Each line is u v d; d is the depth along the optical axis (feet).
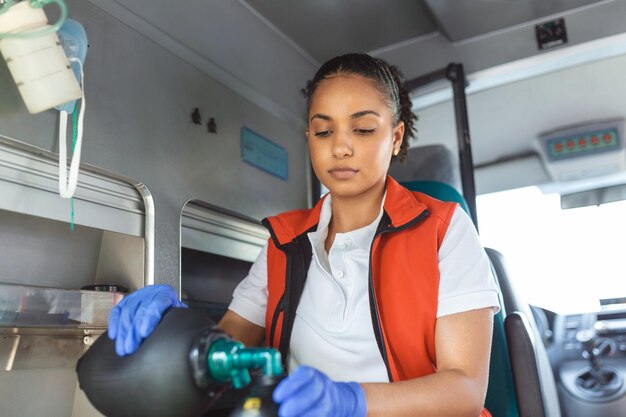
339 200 4.31
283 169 8.52
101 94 5.39
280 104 8.71
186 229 6.53
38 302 4.40
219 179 6.98
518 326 5.25
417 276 3.80
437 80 9.18
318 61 10.11
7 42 3.89
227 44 7.61
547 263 8.46
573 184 8.60
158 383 2.51
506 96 9.15
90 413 5.11
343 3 8.63
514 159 8.98
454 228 4.01
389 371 3.71
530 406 5.05
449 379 3.14
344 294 4.03
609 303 7.97
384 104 3.99
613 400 7.36
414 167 8.08
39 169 4.72
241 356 2.55
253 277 4.79
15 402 4.75
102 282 5.68
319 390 2.45
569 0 8.47
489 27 9.07
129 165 5.58
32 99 3.95
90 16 5.42
